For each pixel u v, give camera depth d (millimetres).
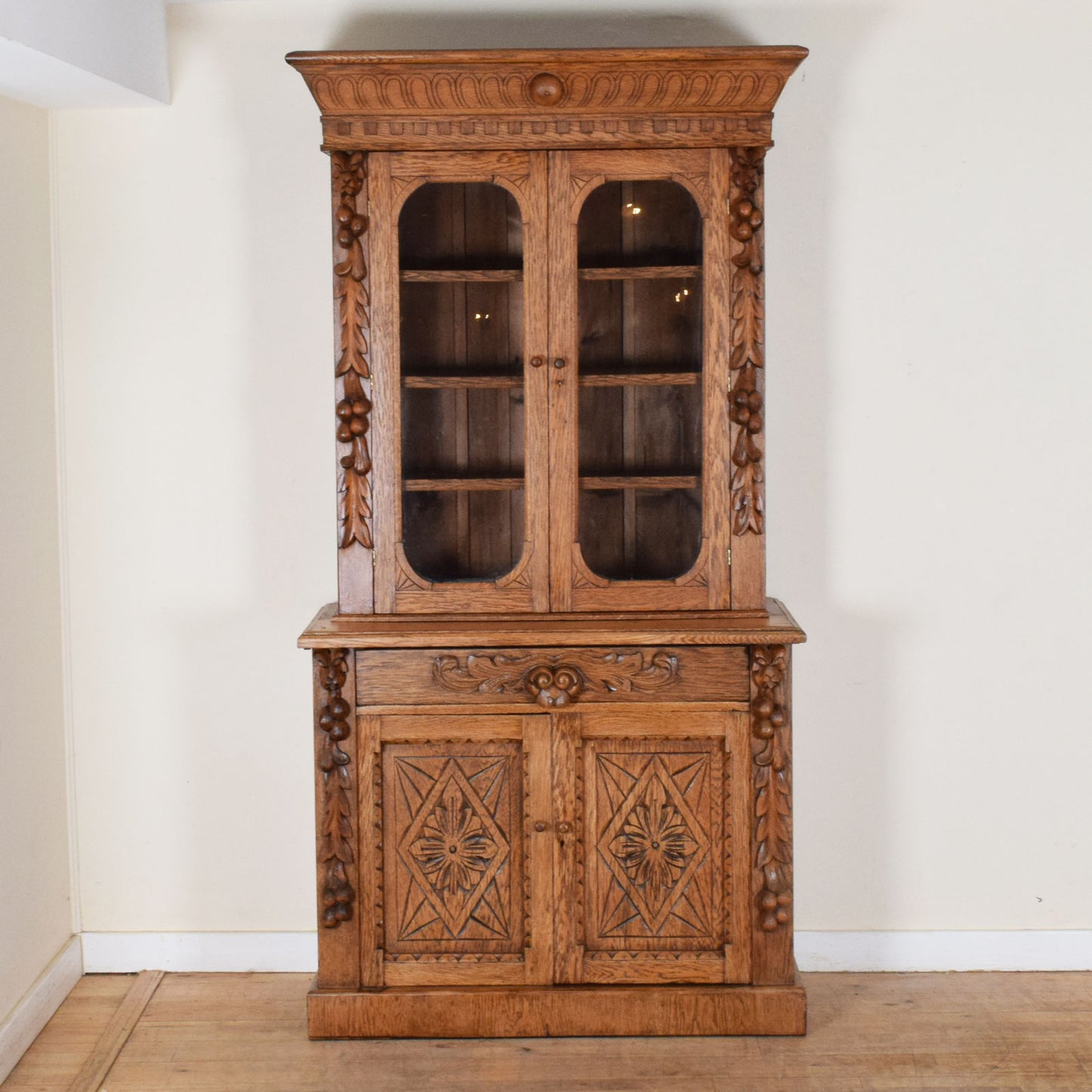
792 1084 2516
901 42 2893
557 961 2688
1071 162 2908
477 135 2566
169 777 3059
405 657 2615
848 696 3018
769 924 2656
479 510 2656
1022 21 2881
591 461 2643
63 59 2412
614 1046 2666
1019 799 3029
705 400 2613
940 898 3053
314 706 2641
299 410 2992
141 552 3014
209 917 3080
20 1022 2672
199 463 3000
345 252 2592
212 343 2977
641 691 2619
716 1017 2688
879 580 3000
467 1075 2564
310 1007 2695
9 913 2684
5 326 2711
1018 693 3010
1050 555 2984
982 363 2949
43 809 2895
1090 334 2941
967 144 2908
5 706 2693
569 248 2592
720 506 2637
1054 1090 2494
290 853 3074
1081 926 3043
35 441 2865
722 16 2900
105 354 2975
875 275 2936
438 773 2650
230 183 2943
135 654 3031
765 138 2561
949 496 2979
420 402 2633
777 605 2830
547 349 2613
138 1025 2797
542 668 2609
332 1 2906
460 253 2604
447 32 2920
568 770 2635
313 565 3023
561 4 2893
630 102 2547
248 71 2922
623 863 2664
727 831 2650
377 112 2555
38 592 2881
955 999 2891
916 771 3029
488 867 2670
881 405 2963
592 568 2656
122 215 2947
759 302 2590
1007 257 2928
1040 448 2965
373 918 2684
